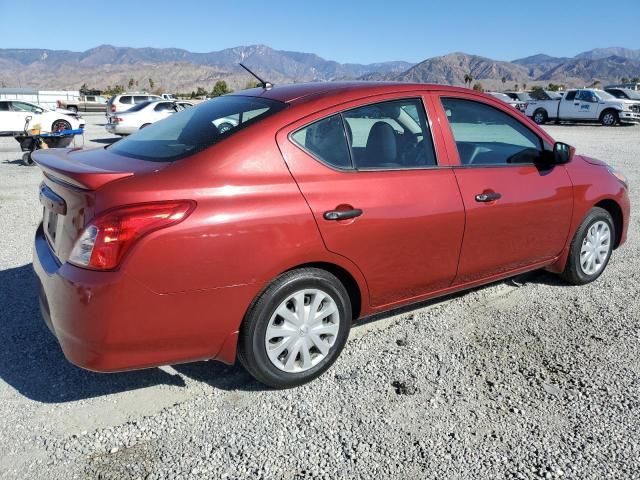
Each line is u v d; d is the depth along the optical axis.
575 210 4.49
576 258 4.69
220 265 2.82
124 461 2.65
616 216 5.07
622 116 26.75
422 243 3.55
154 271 2.68
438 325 4.09
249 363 3.09
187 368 3.51
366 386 3.29
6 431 2.86
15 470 2.58
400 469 2.59
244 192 2.90
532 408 3.07
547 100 29.42
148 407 3.09
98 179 2.69
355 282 3.38
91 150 3.73
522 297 4.61
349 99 3.39
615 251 5.89
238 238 2.85
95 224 2.66
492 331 4.00
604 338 3.89
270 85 3.86
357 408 3.08
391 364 3.54
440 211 3.57
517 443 2.78
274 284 3.04
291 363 3.20
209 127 3.25
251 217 2.88
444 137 3.75
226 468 2.60
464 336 3.92
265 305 3.01
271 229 2.93
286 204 2.99
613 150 15.93
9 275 5.04
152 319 2.74
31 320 4.11
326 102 3.32
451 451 2.72
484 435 2.84
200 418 2.99
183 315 2.81
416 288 3.68
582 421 2.95
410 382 3.33
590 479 2.53
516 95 34.81
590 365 3.53
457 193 3.68
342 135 3.32
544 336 3.92
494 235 3.94
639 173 11.27
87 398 3.17
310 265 3.21
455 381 3.34
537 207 4.16
